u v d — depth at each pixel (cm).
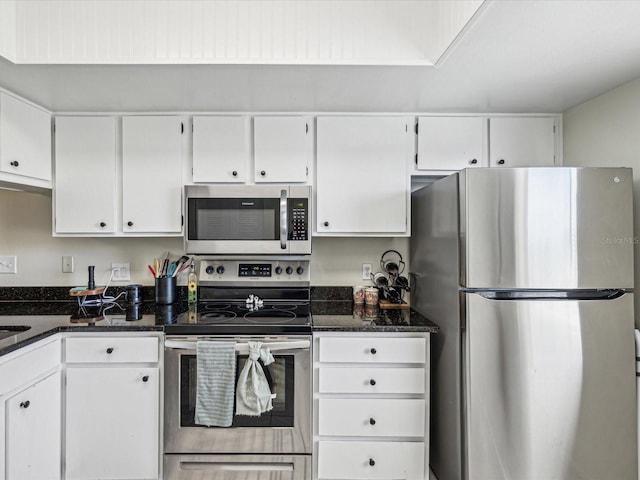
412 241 232
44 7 156
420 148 214
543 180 155
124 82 174
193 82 174
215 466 179
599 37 137
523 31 133
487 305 158
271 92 187
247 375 171
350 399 177
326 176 213
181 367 177
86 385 176
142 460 177
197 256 238
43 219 237
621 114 179
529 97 194
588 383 156
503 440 158
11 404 145
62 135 211
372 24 159
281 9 158
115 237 235
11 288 235
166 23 157
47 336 165
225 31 157
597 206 154
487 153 216
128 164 212
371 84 177
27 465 153
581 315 156
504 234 156
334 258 242
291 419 178
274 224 207
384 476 178
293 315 200
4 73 163
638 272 171
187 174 213
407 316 200
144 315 198
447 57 152
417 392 177
